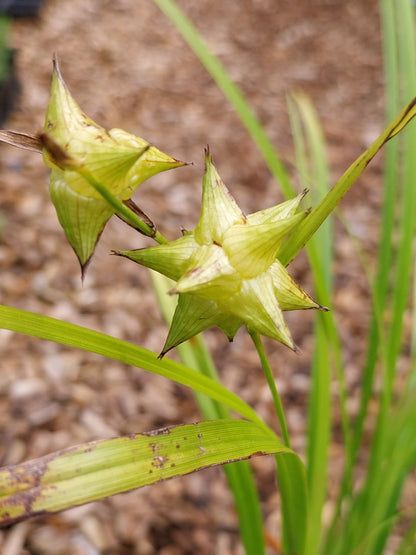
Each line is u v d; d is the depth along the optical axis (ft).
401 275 0.53
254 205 1.61
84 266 0.32
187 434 0.32
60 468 0.29
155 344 1.24
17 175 1.55
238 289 0.30
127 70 2.11
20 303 1.25
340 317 1.32
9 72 1.75
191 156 1.76
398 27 0.54
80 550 0.89
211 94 2.06
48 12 2.31
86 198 0.30
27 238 1.38
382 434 0.53
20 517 0.27
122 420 1.08
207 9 2.58
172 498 0.98
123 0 2.48
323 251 0.58
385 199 0.55
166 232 1.50
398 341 0.54
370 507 0.56
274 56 2.32
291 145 1.85
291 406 1.16
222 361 1.22
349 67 2.27
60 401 1.09
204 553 0.92
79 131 0.29
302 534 0.50
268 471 1.03
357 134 1.91
